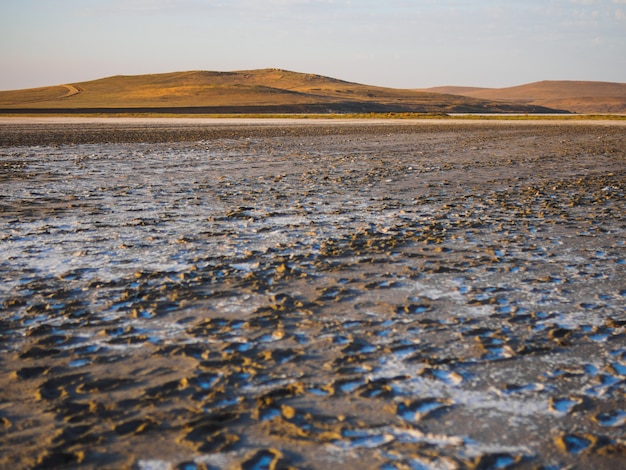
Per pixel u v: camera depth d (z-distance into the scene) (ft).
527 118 251.39
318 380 12.46
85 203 34.91
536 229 28.27
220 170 53.16
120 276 19.98
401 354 13.87
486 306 17.34
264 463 9.50
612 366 13.37
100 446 9.97
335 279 19.84
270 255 22.89
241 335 14.94
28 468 9.35
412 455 9.76
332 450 9.87
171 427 10.55
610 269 21.39
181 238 25.63
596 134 117.91
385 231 27.45
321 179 46.88
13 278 19.75
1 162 59.41
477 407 11.43
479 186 43.39
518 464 9.61
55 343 14.43
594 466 9.60
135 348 14.12
